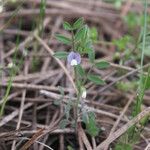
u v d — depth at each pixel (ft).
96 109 1.12
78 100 0.97
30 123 1.08
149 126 1.10
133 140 0.98
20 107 1.10
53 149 1.03
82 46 0.92
